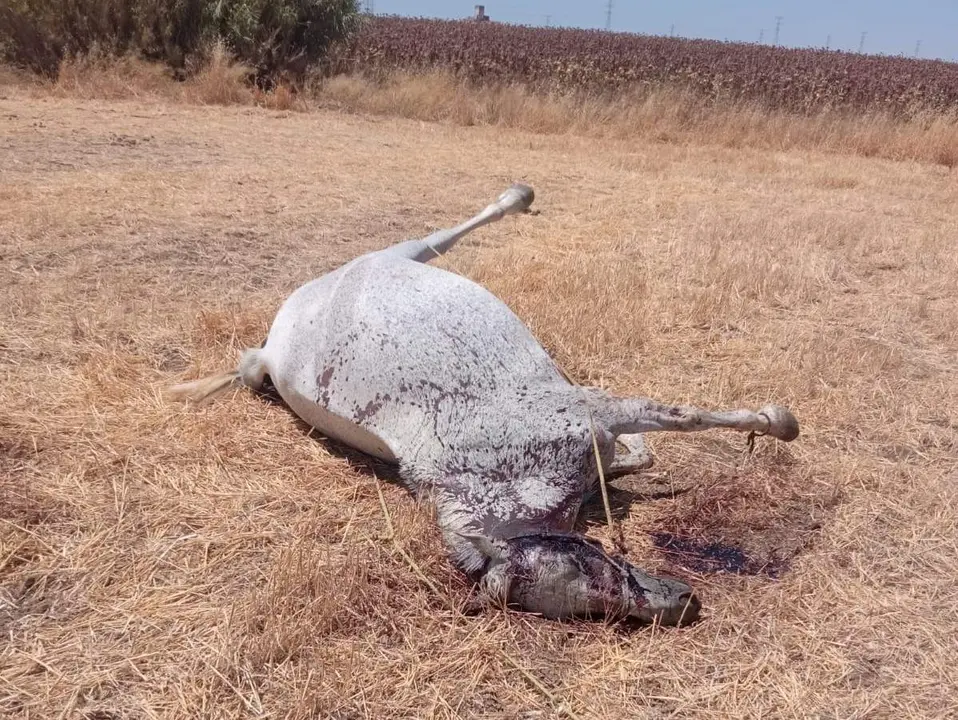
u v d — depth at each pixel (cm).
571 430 320
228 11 1683
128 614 281
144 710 245
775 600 306
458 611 289
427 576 307
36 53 1566
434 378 327
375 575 305
